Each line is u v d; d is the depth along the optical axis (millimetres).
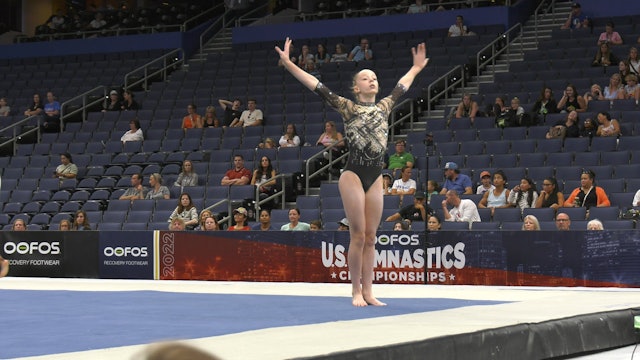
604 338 7473
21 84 30156
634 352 7375
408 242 14453
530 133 20250
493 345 6211
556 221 14633
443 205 16203
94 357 4809
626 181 17328
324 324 6535
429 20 27859
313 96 25094
